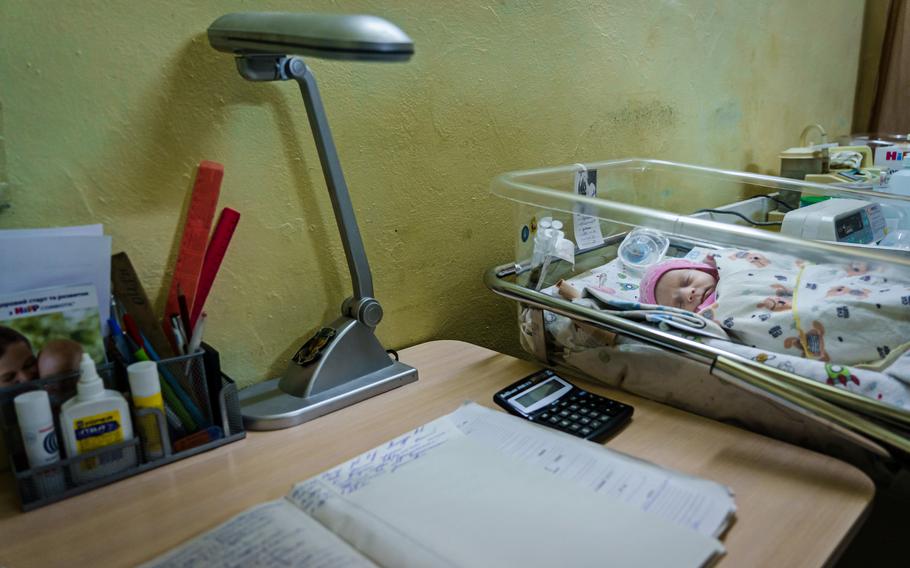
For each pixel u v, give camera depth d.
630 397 0.73
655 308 0.77
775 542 0.46
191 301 0.65
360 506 0.50
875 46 2.24
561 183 0.99
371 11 0.79
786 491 0.53
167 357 0.61
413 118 0.86
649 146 1.33
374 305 0.75
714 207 1.17
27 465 0.54
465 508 0.49
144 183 0.64
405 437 0.61
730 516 0.48
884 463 0.59
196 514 0.52
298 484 0.54
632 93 1.25
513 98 1.00
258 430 0.66
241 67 0.64
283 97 0.73
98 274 0.59
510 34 0.97
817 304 0.70
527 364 0.83
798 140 1.95
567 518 0.47
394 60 0.50
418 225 0.90
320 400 0.69
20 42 0.55
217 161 0.69
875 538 0.95
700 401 0.69
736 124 1.62
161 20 0.62
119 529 0.50
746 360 0.63
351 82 0.78
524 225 0.89
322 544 0.46
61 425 0.54
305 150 0.76
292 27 0.54
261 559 0.45
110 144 0.62
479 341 1.04
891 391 0.60
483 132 0.96
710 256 0.89
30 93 0.57
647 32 1.24
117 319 0.62
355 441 0.63
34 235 0.57
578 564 0.42
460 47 0.90
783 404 0.59
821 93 2.03
